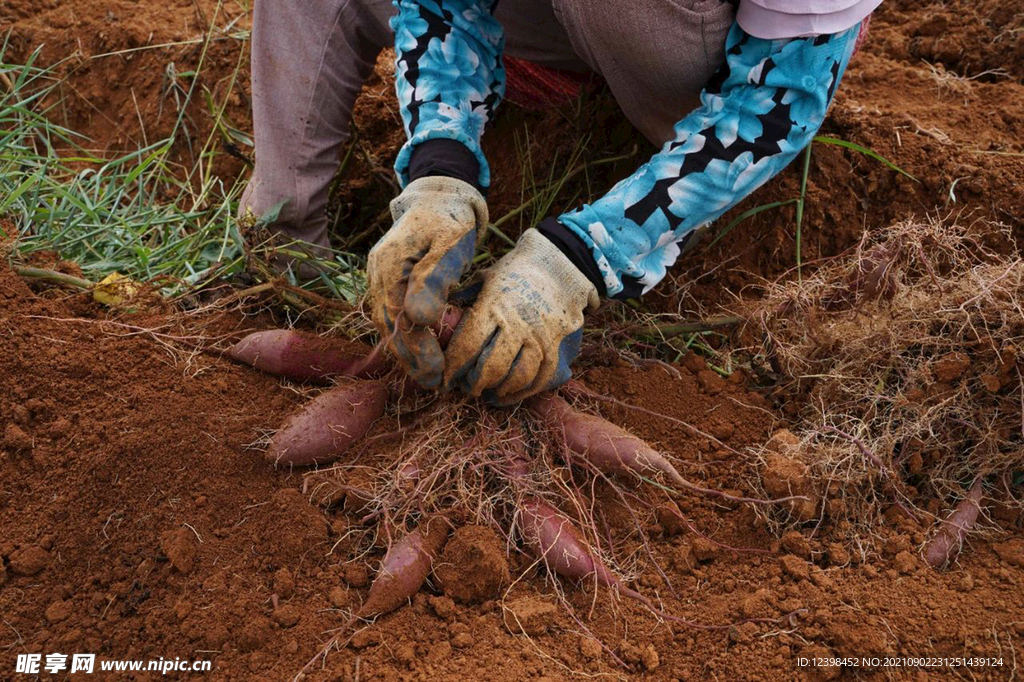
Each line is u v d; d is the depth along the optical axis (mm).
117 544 1174
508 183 1604
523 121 1630
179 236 1574
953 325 1299
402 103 1231
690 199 1166
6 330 1276
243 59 1809
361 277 1460
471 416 1262
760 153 1163
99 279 1443
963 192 1494
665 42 1186
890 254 1330
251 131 1775
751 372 1378
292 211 1440
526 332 1133
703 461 1288
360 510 1209
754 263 1509
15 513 1184
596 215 1149
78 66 1877
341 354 1309
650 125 1373
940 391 1283
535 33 1407
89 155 1841
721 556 1208
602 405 1321
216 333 1349
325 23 1381
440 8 1229
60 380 1251
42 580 1154
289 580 1152
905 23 1887
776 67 1151
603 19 1203
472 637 1121
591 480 1250
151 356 1294
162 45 1837
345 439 1239
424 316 1089
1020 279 1293
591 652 1115
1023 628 1111
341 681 1089
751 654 1111
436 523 1185
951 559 1200
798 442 1256
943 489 1269
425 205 1139
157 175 1760
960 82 1726
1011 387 1275
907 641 1107
